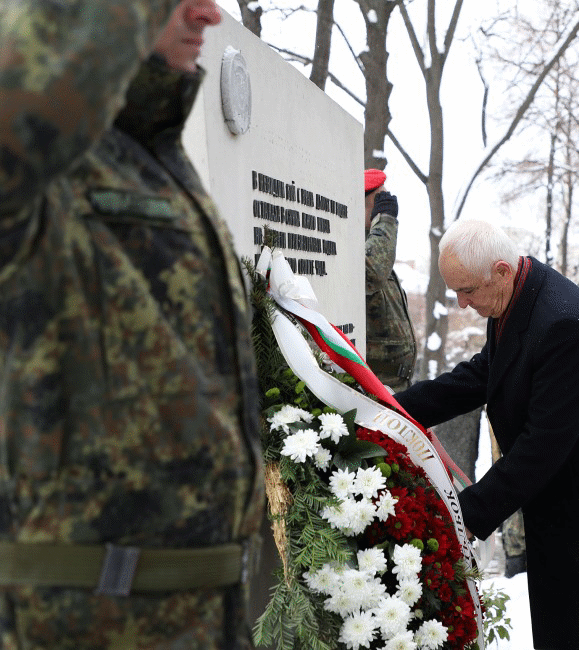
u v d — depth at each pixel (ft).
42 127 2.43
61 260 3.02
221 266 3.52
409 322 17.88
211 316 3.43
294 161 11.36
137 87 3.44
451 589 7.31
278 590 6.76
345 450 7.43
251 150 9.55
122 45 2.57
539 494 8.48
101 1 2.56
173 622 3.24
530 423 8.09
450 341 73.00
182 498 3.24
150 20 2.67
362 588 6.59
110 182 3.22
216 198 8.37
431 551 7.19
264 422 7.42
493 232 8.32
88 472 3.10
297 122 11.52
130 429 3.15
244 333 3.63
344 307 14.26
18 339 3.04
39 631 3.10
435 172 46.98
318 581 6.61
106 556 3.11
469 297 8.40
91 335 3.09
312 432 7.15
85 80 2.48
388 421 7.68
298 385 7.72
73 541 3.09
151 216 3.28
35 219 2.81
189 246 3.38
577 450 8.20
